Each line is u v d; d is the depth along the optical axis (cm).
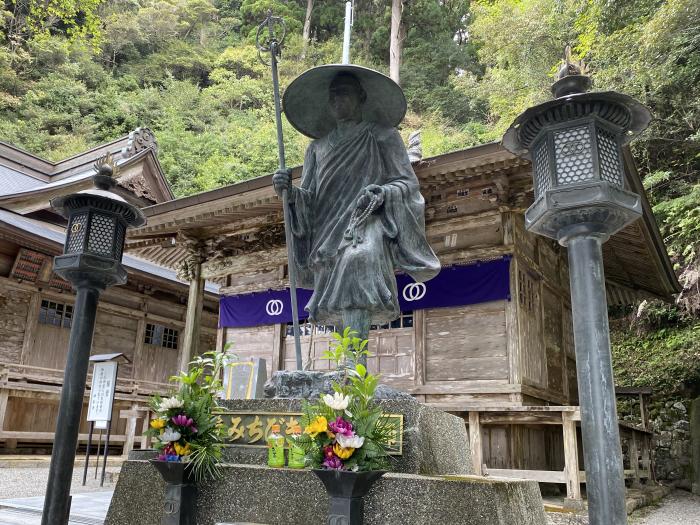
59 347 1795
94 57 3866
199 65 4159
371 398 324
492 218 1052
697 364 1508
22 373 1628
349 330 409
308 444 321
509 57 2055
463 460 446
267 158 3044
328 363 1188
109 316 1942
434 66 3566
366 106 491
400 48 3647
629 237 1148
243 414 397
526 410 845
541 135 346
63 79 3428
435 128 3145
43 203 1831
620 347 1706
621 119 332
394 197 441
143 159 2161
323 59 3716
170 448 357
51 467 422
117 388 1841
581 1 1585
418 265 439
